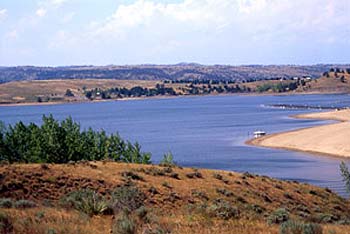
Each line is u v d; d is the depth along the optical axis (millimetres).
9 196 30453
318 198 43156
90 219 20047
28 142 55062
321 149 98438
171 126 180625
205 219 21531
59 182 33562
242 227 19891
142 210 21891
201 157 97938
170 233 17250
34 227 17422
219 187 38844
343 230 21047
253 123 174125
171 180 38688
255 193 39344
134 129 173125
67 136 56281
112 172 37938
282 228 18422
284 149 103375
